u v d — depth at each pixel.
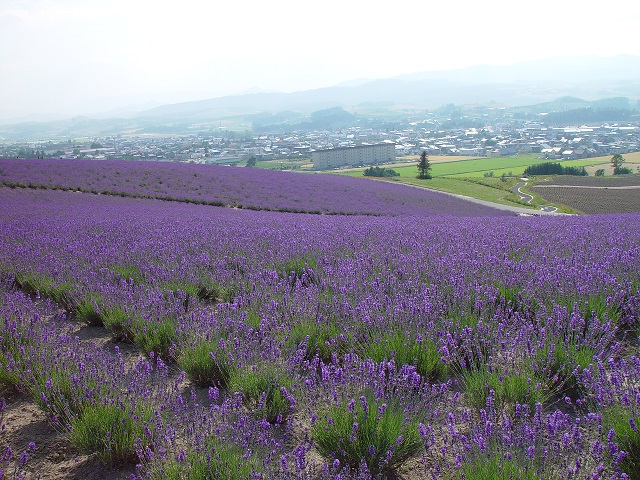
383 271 6.89
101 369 4.18
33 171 35.62
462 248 8.42
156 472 2.89
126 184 35.25
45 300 7.23
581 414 3.59
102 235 11.41
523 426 3.05
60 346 4.73
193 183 38.50
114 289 6.64
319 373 4.49
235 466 2.81
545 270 6.15
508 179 102.56
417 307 5.08
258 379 3.95
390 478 3.07
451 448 3.08
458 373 4.34
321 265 7.75
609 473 2.74
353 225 14.71
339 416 3.25
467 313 5.14
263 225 14.65
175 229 12.80
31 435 3.73
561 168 122.94
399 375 3.80
